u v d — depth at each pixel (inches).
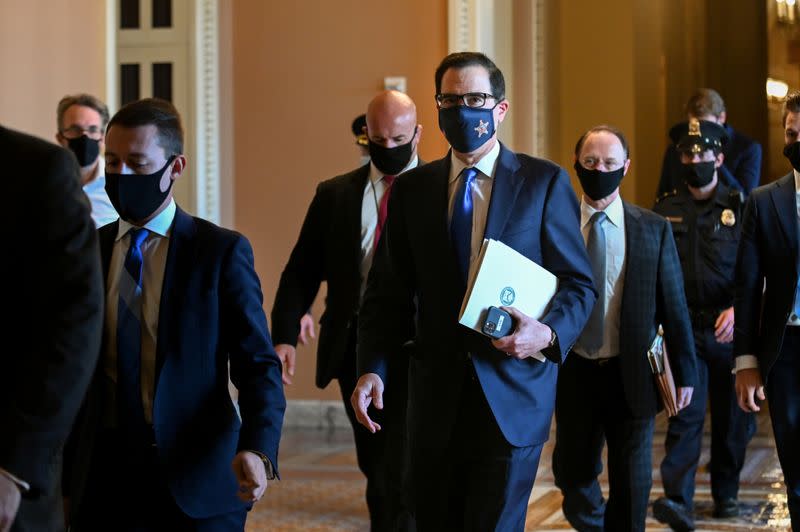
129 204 115.2
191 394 114.5
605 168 178.1
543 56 362.3
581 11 389.7
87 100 204.5
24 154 90.3
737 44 631.8
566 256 135.5
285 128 356.5
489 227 134.3
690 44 555.8
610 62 388.2
